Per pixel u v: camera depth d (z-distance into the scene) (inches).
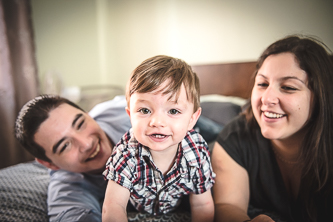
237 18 72.7
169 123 21.2
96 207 35.9
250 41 71.0
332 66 27.8
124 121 47.1
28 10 82.2
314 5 55.9
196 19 81.9
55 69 99.3
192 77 23.9
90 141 37.2
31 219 35.3
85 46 104.3
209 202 28.6
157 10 90.1
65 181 39.7
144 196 27.5
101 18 104.7
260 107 28.8
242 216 26.7
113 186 24.9
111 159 26.1
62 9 97.9
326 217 29.8
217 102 65.4
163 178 26.3
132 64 101.4
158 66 22.7
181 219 31.9
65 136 35.8
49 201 37.4
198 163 26.5
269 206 34.0
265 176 32.0
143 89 21.1
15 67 80.0
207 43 81.0
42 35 95.7
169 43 89.8
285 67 26.4
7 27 77.2
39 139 35.4
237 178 32.2
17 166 53.4
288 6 60.4
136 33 97.5
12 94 77.5
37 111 34.9
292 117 26.4
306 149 29.0
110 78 107.3
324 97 26.4
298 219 31.7
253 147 32.9
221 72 75.7
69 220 31.0
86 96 94.0
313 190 29.6
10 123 77.7
